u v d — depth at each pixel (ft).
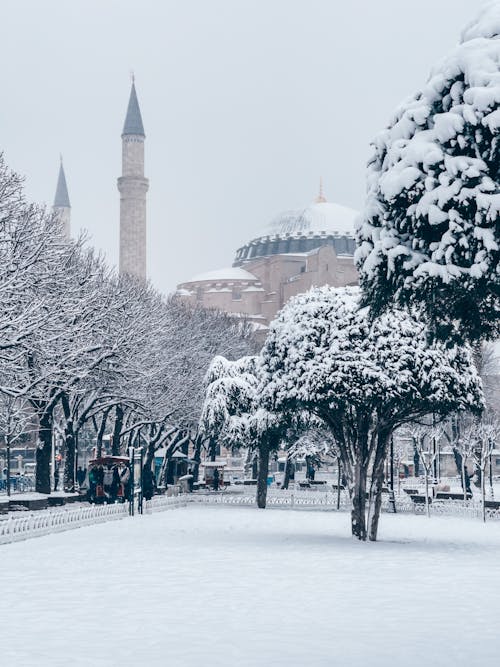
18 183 128.06
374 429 103.24
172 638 41.50
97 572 67.82
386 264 58.13
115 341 153.79
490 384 282.15
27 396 139.54
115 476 155.33
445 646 40.04
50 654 37.83
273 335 105.70
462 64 52.47
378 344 96.63
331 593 56.95
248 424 183.01
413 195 53.67
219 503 193.36
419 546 95.91
